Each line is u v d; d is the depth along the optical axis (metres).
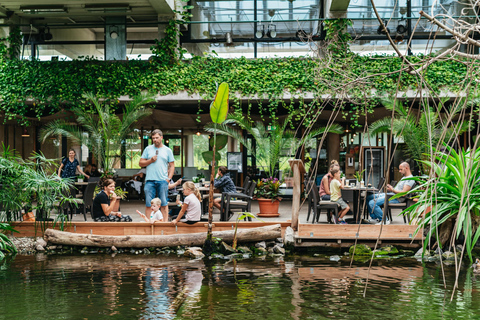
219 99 5.77
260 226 7.03
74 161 9.74
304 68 10.12
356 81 2.18
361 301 3.76
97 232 7.03
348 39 10.34
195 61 10.82
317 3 11.26
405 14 10.70
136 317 3.32
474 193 5.70
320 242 6.64
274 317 3.31
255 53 11.43
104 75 10.77
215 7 11.50
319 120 12.67
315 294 4.00
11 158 7.01
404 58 1.78
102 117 10.42
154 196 7.30
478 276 4.75
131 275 4.84
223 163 14.17
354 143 13.52
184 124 13.67
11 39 11.34
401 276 4.78
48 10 11.12
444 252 6.07
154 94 10.64
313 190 7.47
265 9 11.41
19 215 7.17
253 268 5.26
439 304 3.66
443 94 9.78
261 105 10.73
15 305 3.66
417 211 6.21
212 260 5.85
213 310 3.50
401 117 9.57
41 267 5.33
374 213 7.68
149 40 11.78
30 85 10.84
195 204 6.92
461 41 1.73
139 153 14.94
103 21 11.91
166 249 6.61
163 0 10.30
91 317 3.33
